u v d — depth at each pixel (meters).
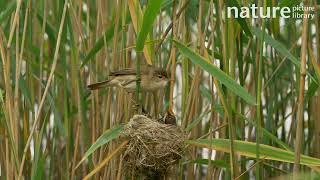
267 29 9.12
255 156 6.91
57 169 10.20
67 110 8.64
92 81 9.03
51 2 10.64
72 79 8.85
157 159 7.39
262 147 6.88
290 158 6.75
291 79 9.27
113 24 8.23
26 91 8.09
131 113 8.17
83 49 9.12
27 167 9.11
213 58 7.36
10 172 8.00
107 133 7.21
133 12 7.20
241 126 8.87
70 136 9.55
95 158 8.77
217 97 9.03
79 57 9.27
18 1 7.64
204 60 6.54
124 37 8.05
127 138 7.45
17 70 7.77
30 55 8.47
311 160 6.58
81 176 9.77
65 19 8.21
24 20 8.13
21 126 9.58
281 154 6.81
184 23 8.19
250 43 8.50
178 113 11.91
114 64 8.25
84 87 10.02
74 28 9.15
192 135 9.31
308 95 7.75
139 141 7.36
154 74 8.02
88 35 9.18
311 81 7.64
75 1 9.29
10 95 7.76
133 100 8.21
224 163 7.69
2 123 8.85
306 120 10.48
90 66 9.02
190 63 9.86
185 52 6.63
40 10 9.61
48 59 10.14
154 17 6.24
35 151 7.64
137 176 7.65
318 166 6.67
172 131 7.48
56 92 9.90
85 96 9.16
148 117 7.82
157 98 8.59
